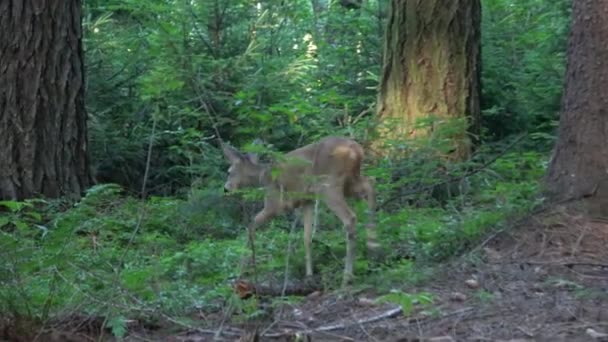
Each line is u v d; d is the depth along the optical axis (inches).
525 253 274.5
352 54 546.6
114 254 270.2
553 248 276.2
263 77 439.8
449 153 408.5
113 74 478.9
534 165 384.5
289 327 219.5
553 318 218.5
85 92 437.7
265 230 316.5
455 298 237.0
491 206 317.7
